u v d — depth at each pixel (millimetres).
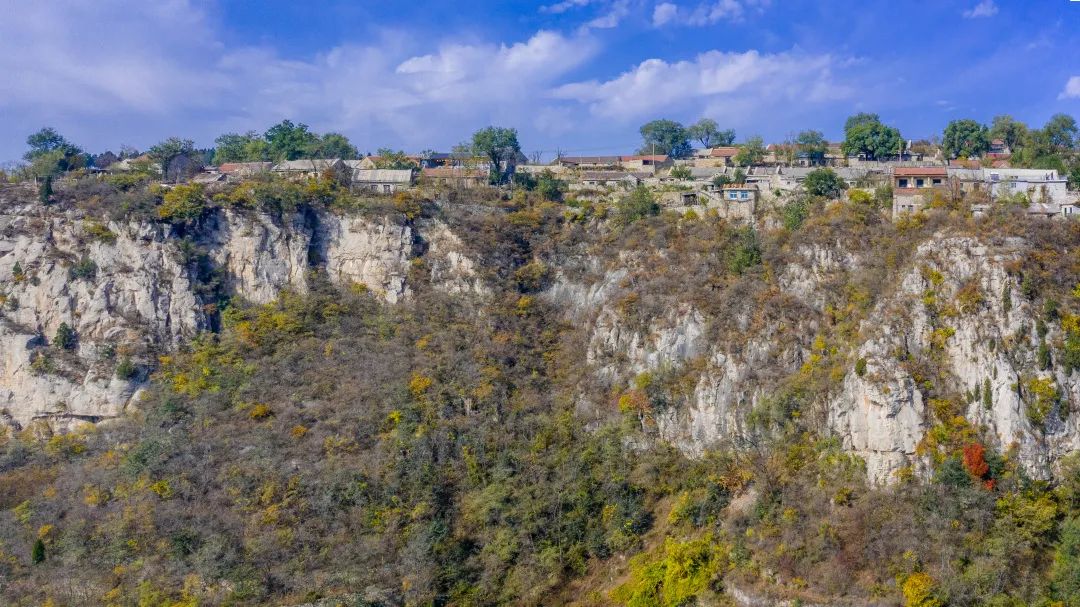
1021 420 78562
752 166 142750
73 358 106000
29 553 83812
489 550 85750
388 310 112812
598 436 94938
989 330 81750
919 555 73625
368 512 86812
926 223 95062
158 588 79125
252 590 79750
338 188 124875
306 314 110500
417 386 98625
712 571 79562
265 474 88875
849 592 73875
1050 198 104375
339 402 97688
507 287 114562
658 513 88500
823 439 84750
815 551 76938
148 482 87812
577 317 111625
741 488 85062
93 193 117562
